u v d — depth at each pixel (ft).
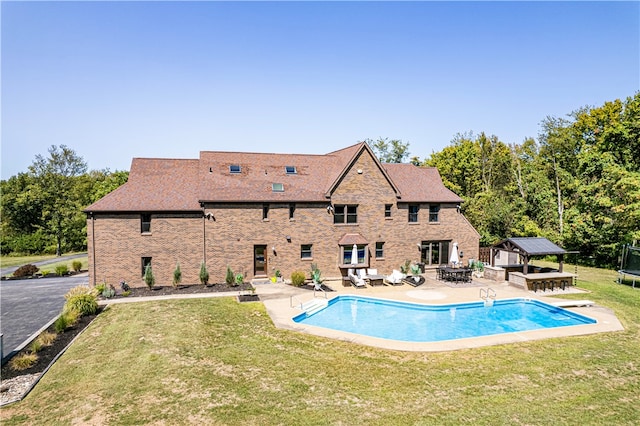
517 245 98.37
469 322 72.90
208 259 96.43
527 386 44.68
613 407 40.24
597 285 100.17
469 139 218.38
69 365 49.47
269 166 109.91
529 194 158.71
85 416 37.60
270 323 66.90
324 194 105.50
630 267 107.96
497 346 57.57
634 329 65.87
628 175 119.55
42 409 39.01
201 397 41.04
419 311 79.82
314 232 103.91
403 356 53.47
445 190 122.11
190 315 69.56
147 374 46.42
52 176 193.98
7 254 183.62
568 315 76.13
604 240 127.75
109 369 47.98
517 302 86.28
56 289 100.17
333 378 46.19
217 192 98.12
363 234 108.58
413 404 40.27
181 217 94.53
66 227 187.42
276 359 51.55
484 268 108.37
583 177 145.89
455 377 46.88
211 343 56.70
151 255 92.99
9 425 36.14
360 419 37.22
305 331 63.16
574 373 48.29
